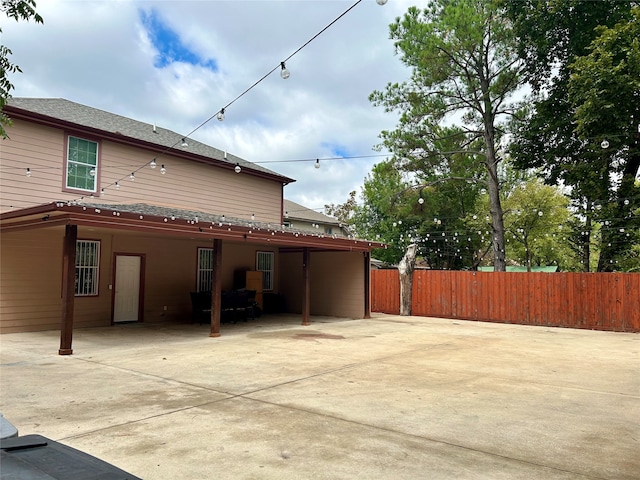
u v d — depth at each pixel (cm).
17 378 621
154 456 352
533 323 1429
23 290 1057
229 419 448
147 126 1541
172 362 747
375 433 411
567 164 1606
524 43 1706
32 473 155
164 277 1351
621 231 1683
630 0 1451
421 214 2512
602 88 1331
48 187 1098
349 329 1252
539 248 3009
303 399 527
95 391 556
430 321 1504
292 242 1219
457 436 407
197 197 1460
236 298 1329
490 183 1920
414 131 1989
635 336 1188
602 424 448
